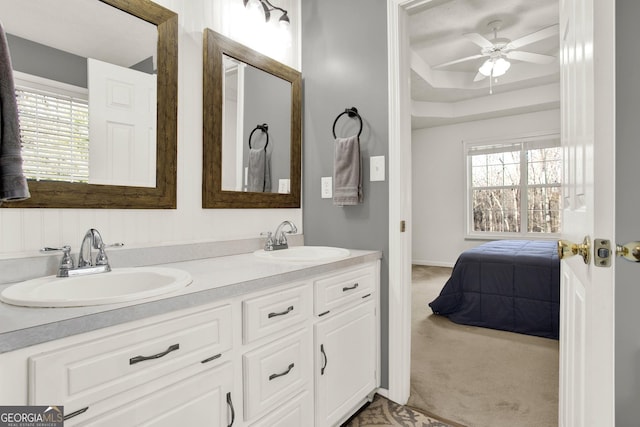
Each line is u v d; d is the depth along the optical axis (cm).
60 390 74
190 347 99
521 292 295
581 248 71
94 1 136
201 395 102
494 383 208
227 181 181
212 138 174
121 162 142
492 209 584
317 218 220
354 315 171
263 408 121
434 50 410
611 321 62
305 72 225
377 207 196
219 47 176
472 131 589
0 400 68
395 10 188
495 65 371
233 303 112
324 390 150
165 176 154
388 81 190
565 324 131
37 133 121
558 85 475
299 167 223
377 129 195
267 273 127
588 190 72
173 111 157
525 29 362
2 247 114
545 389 201
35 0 123
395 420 172
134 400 87
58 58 127
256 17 197
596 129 63
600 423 63
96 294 117
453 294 328
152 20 151
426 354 251
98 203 134
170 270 125
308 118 223
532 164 546
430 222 632
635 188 133
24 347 69
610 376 62
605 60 62
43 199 121
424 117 555
